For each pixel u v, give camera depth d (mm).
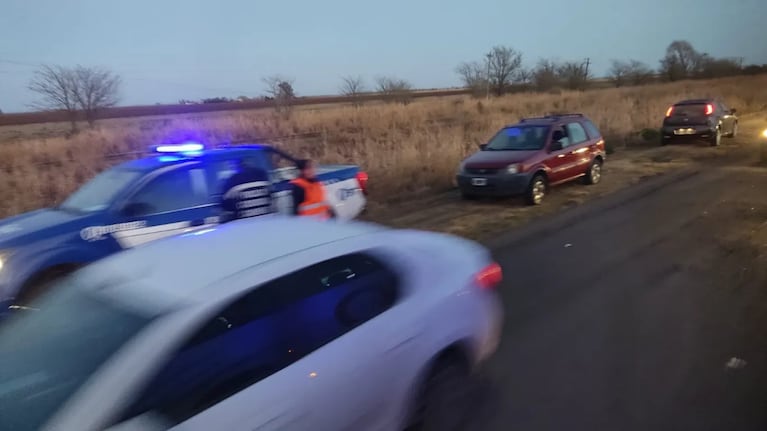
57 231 5426
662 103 33000
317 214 7180
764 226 8195
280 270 2818
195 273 2750
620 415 3547
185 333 2373
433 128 25156
